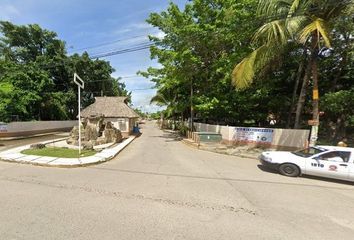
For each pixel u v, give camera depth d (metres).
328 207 7.02
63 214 5.82
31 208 6.16
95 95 49.31
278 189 8.69
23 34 40.72
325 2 12.44
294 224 5.72
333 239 5.02
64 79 44.47
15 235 4.74
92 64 46.22
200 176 10.23
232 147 19.89
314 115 14.22
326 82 23.75
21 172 10.38
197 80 28.64
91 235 4.81
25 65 35.88
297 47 20.50
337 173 10.00
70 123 43.22
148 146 21.44
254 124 27.91
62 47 43.41
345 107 18.88
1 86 28.42
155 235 4.91
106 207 6.37
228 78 22.30
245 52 21.64
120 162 13.28
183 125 37.03
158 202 6.88
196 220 5.73
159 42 24.23
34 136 27.80
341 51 20.42
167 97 45.28
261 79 22.81
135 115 34.59
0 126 23.61
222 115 27.44
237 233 5.14
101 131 23.75
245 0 20.64
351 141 20.19
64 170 11.05
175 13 23.77
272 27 13.03
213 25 22.89
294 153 11.44
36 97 32.03
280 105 24.69
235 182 9.41
